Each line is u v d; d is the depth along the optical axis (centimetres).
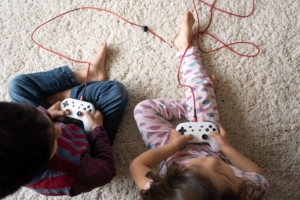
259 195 59
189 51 90
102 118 81
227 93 91
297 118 87
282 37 94
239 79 92
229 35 95
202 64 94
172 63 94
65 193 62
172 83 92
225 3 98
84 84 85
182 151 74
